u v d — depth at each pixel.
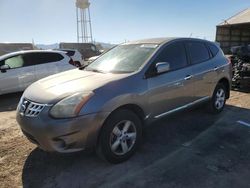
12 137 5.00
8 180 3.54
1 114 6.79
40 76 9.28
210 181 3.43
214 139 4.69
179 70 4.76
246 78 8.50
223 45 24.16
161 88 4.32
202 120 5.65
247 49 9.90
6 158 4.13
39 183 3.47
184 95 4.86
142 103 4.04
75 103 3.41
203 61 5.41
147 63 4.27
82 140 3.46
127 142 3.96
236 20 23.41
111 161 3.80
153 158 4.04
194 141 4.62
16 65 8.90
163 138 4.76
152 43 4.81
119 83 3.82
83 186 3.39
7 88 8.70
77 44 28.25
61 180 3.53
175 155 4.12
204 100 5.49
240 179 3.47
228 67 6.10
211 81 5.56
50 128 3.36
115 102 3.65
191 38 5.38
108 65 4.65
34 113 3.54
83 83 3.78
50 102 3.46
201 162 3.90
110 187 3.36
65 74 4.50
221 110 6.12
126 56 4.68
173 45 4.86
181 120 5.64
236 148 4.34
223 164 3.84
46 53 9.60
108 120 3.65
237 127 5.25
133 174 3.62
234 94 8.23
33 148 4.47
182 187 3.31
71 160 4.01
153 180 3.47
